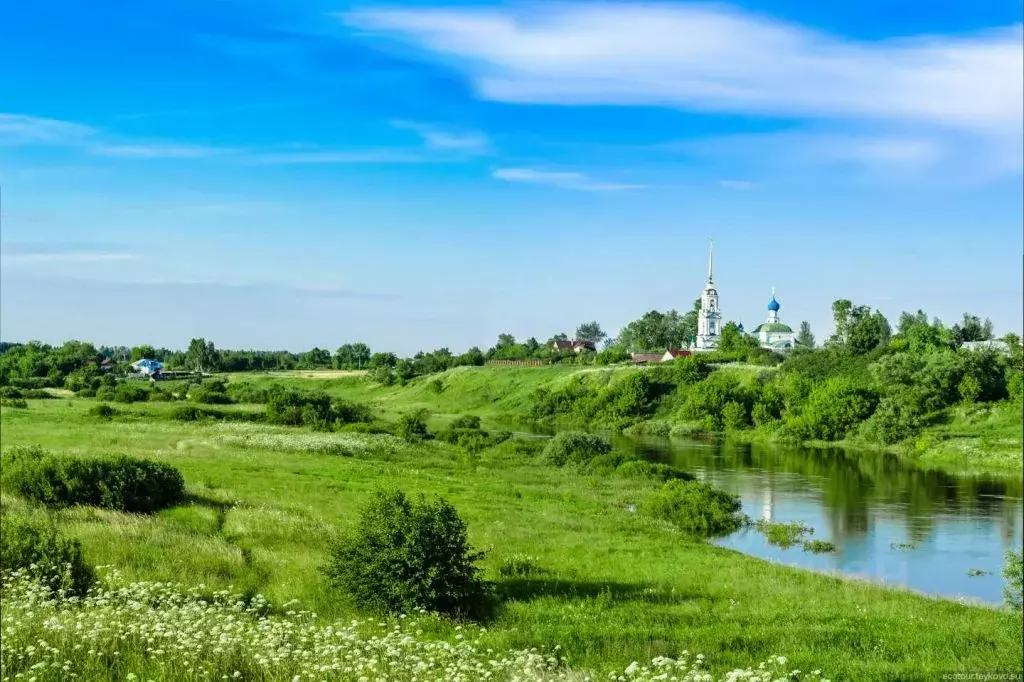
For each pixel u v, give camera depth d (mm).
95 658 12586
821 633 20234
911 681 16562
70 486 31719
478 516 36688
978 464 68438
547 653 17531
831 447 83562
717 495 46594
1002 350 102812
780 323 191000
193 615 15625
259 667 12844
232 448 57375
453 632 18859
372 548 20703
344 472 48469
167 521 29547
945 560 35406
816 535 40406
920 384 89438
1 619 13992
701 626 20891
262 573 23266
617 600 23750
